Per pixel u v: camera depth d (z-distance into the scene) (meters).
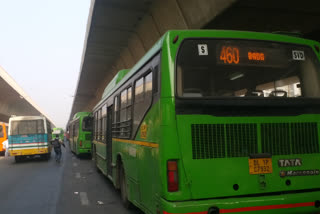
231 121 3.81
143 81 4.82
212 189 3.65
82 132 20.09
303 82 4.23
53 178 11.15
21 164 17.39
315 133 4.09
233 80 3.96
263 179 3.80
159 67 3.97
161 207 3.64
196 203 3.50
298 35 4.61
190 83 3.82
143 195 4.64
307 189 3.96
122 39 19.58
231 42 4.07
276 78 4.12
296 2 8.43
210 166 3.68
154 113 4.07
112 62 27.11
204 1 9.73
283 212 3.71
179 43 3.89
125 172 6.16
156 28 15.05
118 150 6.99
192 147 3.67
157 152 3.88
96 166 12.79
